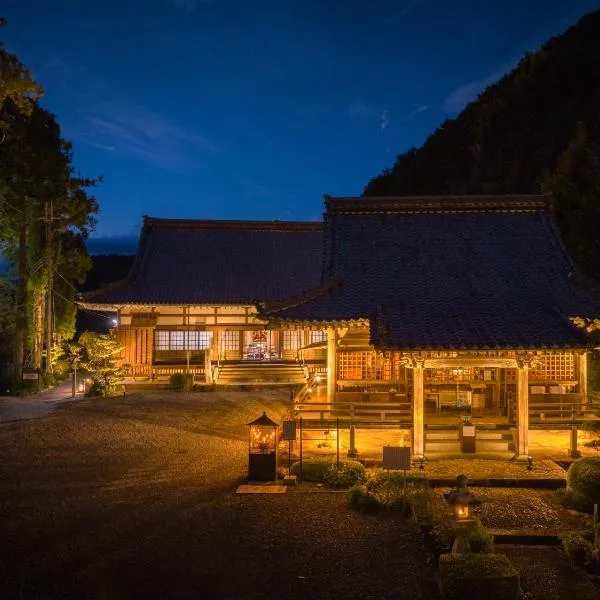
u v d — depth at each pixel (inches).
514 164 1701.5
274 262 1433.3
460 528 379.9
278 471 585.3
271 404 987.3
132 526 454.3
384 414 674.2
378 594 352.2
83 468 613.6
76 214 1314.0
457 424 661.3
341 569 384.2
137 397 1069.1
